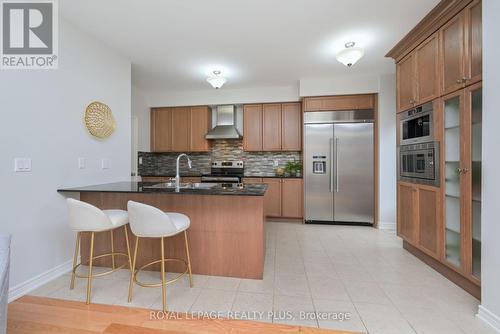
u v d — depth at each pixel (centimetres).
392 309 176
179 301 186
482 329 155
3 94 182
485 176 158
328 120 411
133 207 175
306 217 422
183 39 269
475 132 187
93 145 262
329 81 401
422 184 250
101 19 229
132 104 448
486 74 157
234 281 218
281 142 465
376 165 397
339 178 411
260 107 471
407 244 289
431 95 232
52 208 218
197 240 231
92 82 260
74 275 204
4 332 108
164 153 529
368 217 403
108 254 222
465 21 190
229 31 253
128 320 164
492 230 154
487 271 158
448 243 220
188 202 231
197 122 490
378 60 330
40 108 207
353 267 246
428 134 239
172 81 415
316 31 253
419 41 249
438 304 182
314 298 191
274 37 266
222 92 474
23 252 195
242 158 509
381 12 221
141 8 212
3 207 181
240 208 224
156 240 238
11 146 186
